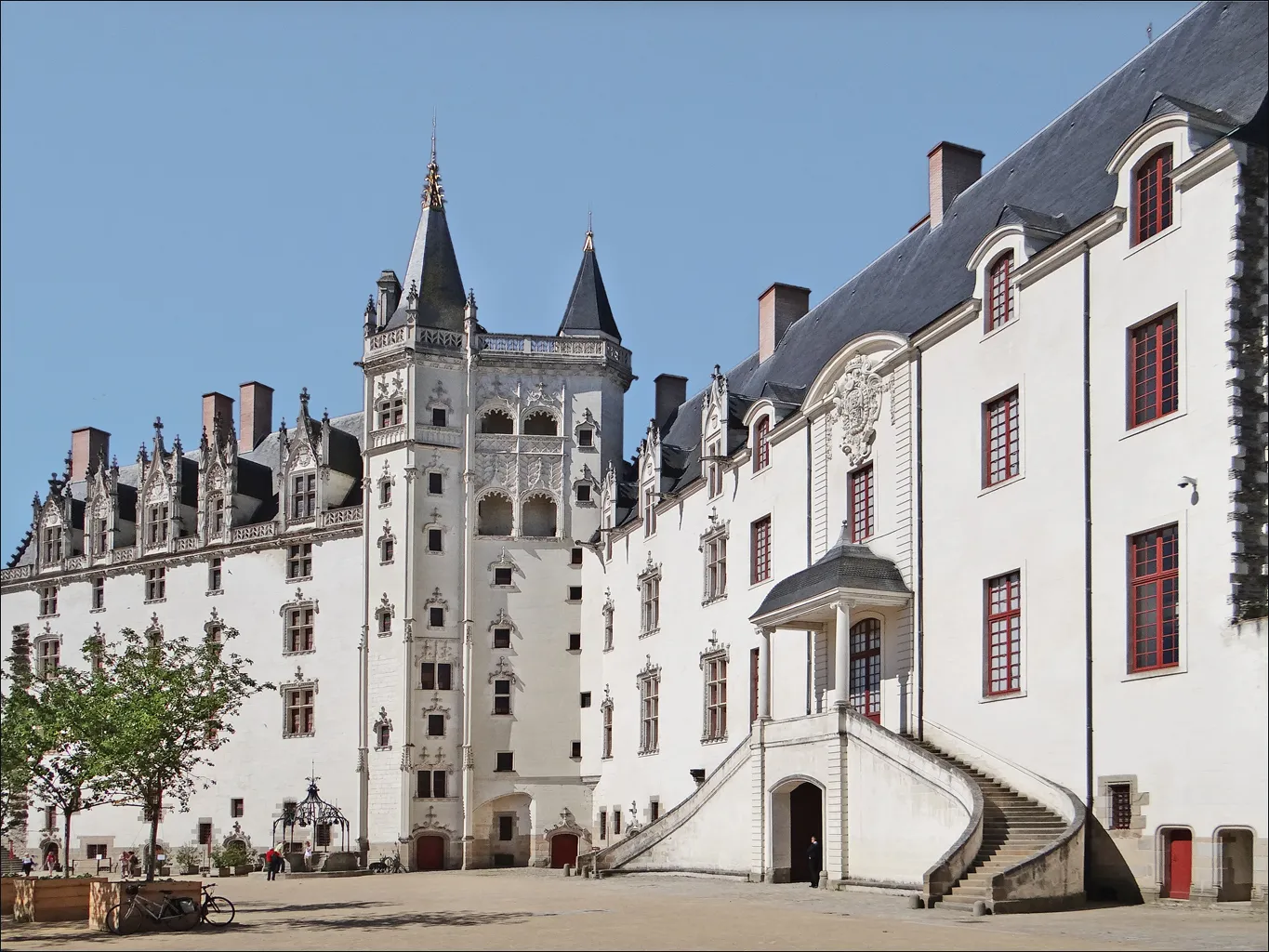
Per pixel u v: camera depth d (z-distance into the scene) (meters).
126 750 35.34
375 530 68.00
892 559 40.72
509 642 67.06
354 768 67.25
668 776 57.00
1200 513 29.50
